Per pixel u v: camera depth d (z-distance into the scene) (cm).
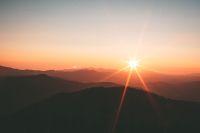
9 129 7750
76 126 7812
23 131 7644
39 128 7750
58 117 8175
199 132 8225
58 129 7688
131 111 8750
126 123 8081
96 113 8419
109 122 8069
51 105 8906
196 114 9544
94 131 7644
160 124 8356
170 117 8888
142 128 7988
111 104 8994
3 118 8406
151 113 8938
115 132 7669
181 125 8469
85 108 8656
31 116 8325
